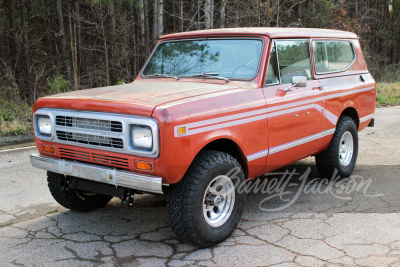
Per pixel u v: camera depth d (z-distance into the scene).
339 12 19.81
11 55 22.81
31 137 8.83
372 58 26.23
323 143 5.27
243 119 3.95
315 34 5.20
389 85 18.77
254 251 3.69
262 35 4.44
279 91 4.43
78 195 4.57
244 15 16.05
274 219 4.45
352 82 5.81
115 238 4.01
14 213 4.69
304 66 4.94
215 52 4.64
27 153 7.61
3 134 8.83
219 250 3.72
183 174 3.46
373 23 29.34
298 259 3.52
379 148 7.64
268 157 4.34
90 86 16.48
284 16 19.75
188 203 3.51
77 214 4.67
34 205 4.95
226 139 3.87
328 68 5.41
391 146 7.77
